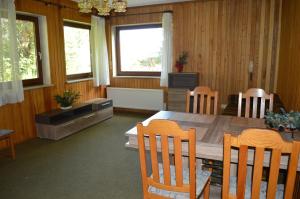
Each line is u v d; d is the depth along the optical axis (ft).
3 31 10.86
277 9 14.10
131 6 17.16
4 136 9.98
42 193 7.84
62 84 14.98
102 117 16.16
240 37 15.07
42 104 13.61
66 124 13.15
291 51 10.57
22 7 12.04
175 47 16.74
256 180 4.34
